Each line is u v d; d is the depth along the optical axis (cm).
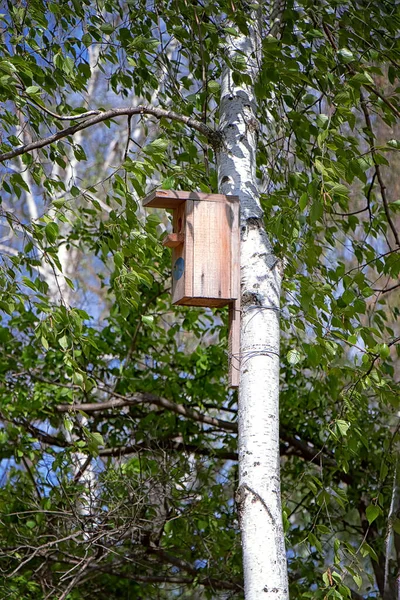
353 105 481
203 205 410
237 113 438
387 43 521
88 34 507
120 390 690
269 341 393
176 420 696
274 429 381
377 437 702
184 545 654
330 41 519
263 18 536
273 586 357
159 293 684
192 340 966
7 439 672
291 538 682
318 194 390
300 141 543
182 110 548
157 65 566
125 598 714
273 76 434
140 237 481
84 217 693
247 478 373
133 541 638
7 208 1354
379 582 684
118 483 613
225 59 416
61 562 629
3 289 488
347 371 484
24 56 521
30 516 653
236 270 405
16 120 538
